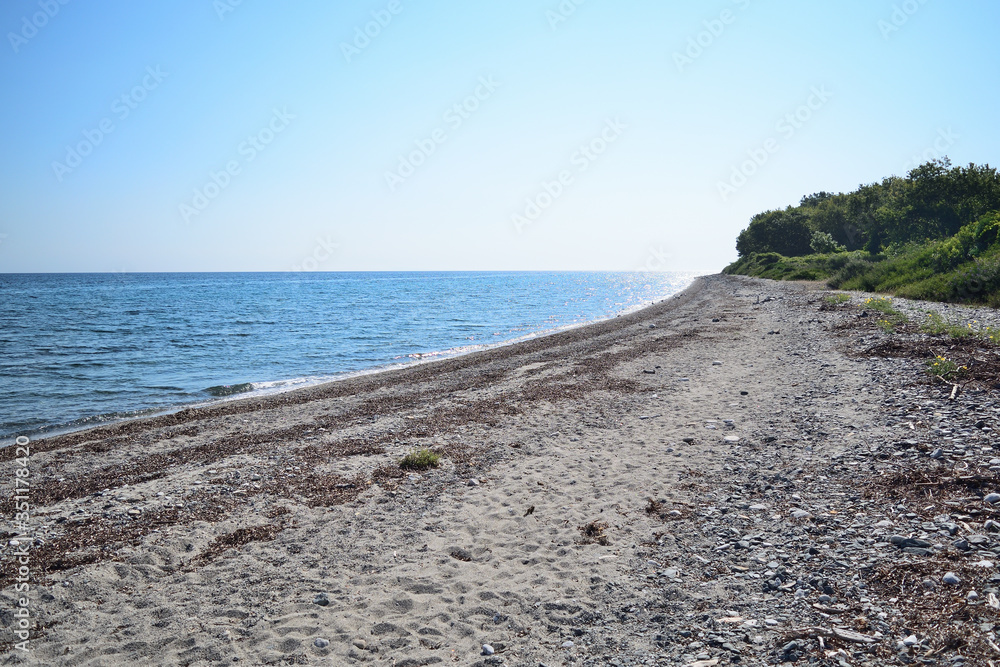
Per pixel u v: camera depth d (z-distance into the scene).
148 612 5.07
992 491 5.84
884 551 5.04
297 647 4.47
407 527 6.80
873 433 8.24
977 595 4.15
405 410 13.62
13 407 16.41
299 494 8.08
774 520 6.06
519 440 10.35
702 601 4.68
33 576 5.80
